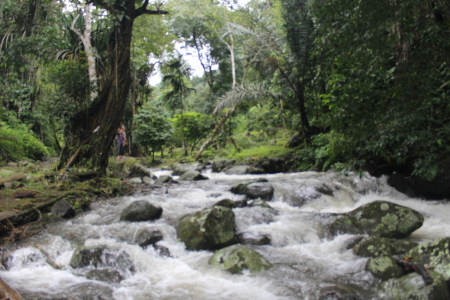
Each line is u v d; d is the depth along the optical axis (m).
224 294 3.25
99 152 7.91
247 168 11.21
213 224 4.41
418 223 4.63
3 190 5.97
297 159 11.52
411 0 3.30
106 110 8.00
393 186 7.41
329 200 6.87
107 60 8.19
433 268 3.24
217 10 18.38
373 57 3.85
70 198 6.07
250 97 12.79
